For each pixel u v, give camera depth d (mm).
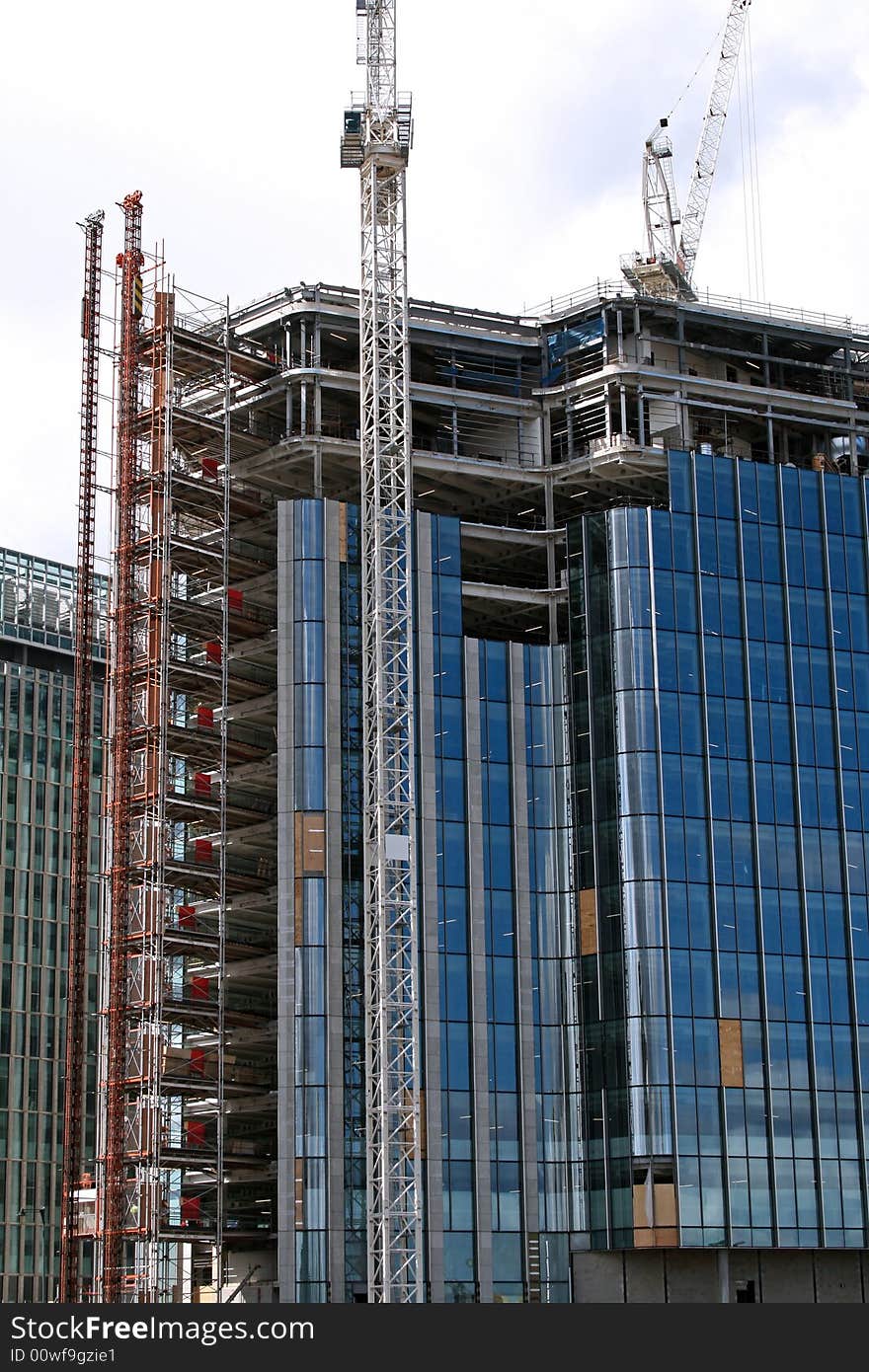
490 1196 117312
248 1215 126812
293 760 120125
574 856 123812
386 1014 114688
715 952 119812
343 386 129625
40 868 196000
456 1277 115188
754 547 128125
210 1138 126875
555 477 132125
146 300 132500
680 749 122562
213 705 133000
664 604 124562
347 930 118250
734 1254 117625
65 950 195625
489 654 127000
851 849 125000
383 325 126125
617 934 120125
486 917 122062
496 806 124375
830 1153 118875
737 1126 117375
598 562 126125
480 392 133500
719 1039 118375
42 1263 185000
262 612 131125
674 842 120812
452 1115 117688
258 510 134125
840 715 127250
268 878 127750
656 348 134500
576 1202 118625
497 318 135875
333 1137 114312
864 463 138375
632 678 123000
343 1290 112125
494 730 125688
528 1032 120875
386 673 121875
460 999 119875
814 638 128000
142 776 125125
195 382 136250
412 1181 113500
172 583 134875
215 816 127250
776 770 124562
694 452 130500
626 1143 116625
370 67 125438
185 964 130500
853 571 130500
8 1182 184875
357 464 130875
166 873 123812
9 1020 189000
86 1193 125000
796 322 137875
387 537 123375
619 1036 118625
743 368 139500
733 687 124875
